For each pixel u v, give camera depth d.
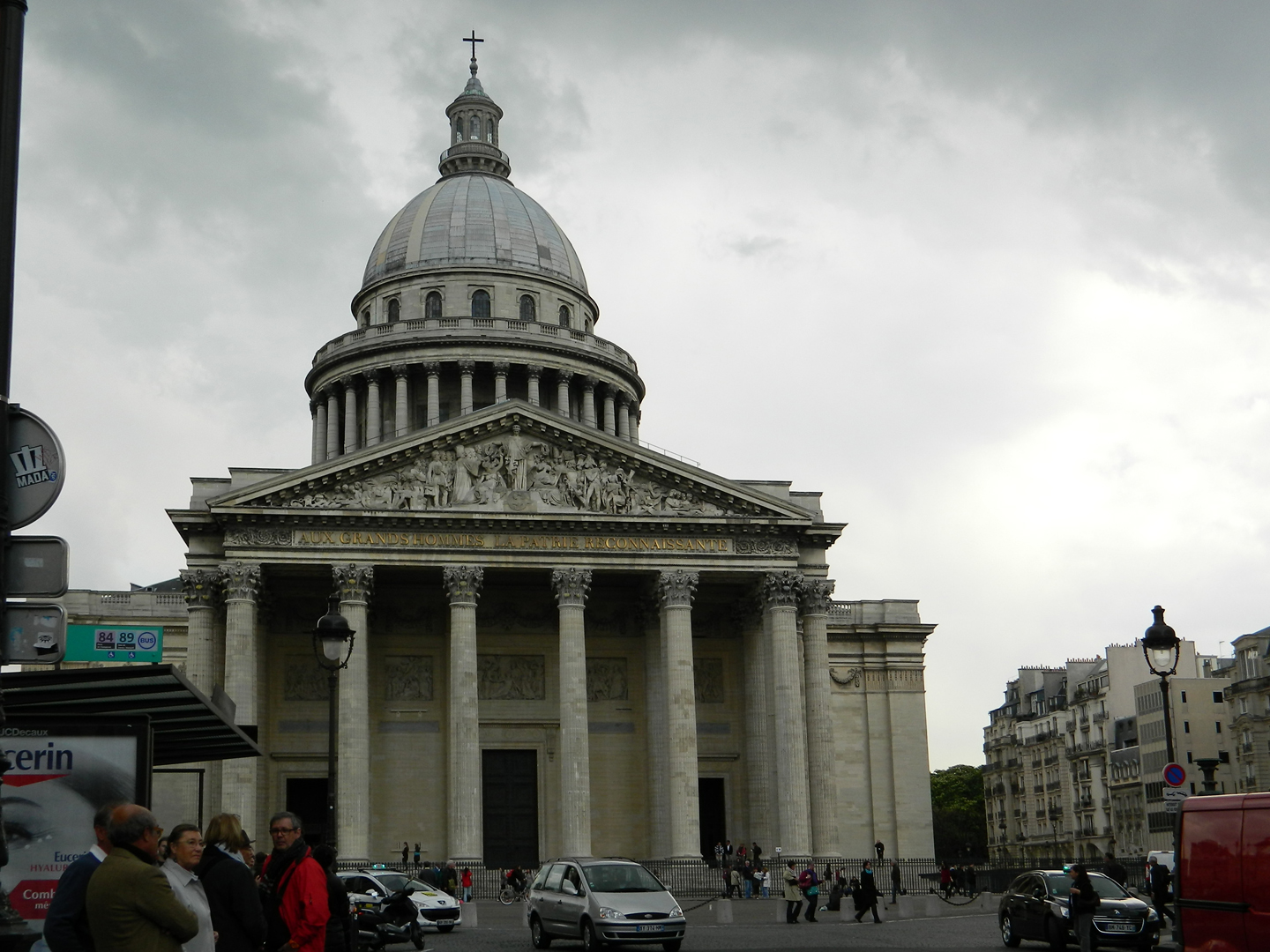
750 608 121.25
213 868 24.38
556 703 122.44
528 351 165.38
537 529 112.38
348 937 32.06
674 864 108.50
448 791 116.81
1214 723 191.00
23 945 22.00
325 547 109.19
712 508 115.69
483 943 65.06
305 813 117.88
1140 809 197.62
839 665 136.38
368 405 164.25
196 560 109.81
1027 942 64.69
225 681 108.06
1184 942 38.62
